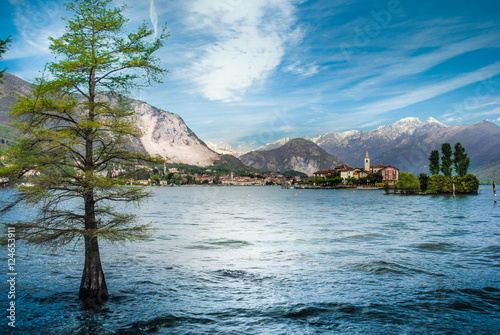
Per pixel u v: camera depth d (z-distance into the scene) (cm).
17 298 1906
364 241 3966
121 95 1747
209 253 3284
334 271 2580
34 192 1508
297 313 1748
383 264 2770
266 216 7425
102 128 1614
